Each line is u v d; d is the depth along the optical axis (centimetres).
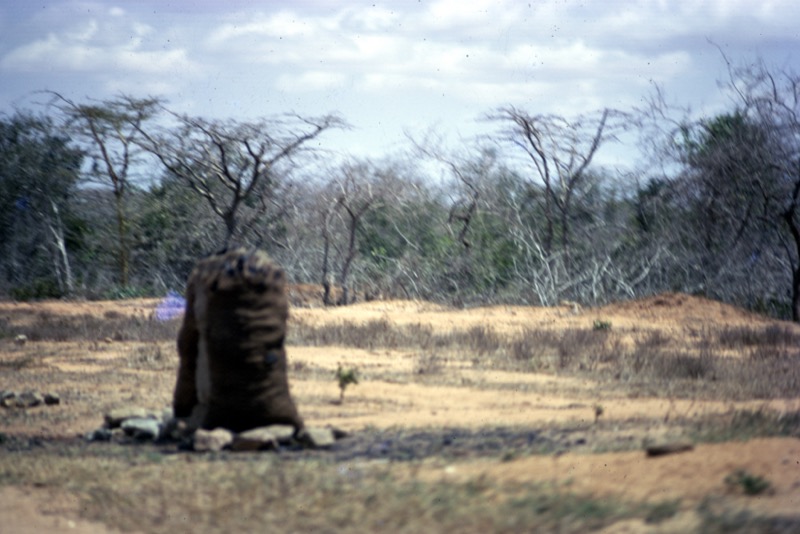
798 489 1661
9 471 2109
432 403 2920
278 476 1923
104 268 9250
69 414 2884
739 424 2206
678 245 7556
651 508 1549
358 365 3819
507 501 1648
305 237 8581
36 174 9225
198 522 1664
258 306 2342
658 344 4406
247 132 7388
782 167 6638
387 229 8506
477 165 8288
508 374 3562
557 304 7150
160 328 5316
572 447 2111
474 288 7812
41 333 5159
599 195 8294
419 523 1565
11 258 9219
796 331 5094
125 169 8669
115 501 1819
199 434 2288
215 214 8638
